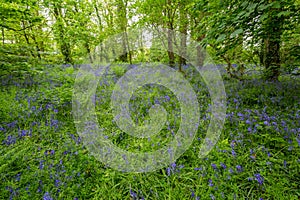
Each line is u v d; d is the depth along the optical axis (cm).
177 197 192
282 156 225
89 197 200
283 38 383
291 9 272
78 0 624
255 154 229
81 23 712
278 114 300
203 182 204
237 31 226
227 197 185
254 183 195
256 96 390
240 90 425
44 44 665
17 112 335
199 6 338
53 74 533
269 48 444
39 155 241
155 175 219
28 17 406
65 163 229
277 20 293
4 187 194
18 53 423
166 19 610
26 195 187
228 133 277
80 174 217
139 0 650
